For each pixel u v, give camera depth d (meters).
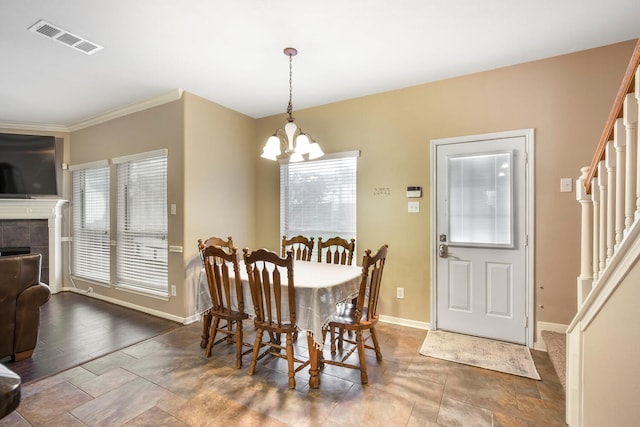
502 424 1.85
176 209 3.54
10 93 3.56
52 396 2.12
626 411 1.33
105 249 4.40
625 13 2.18
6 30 2.33
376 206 3.57
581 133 2.69
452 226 3.18
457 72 3.08
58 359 2.65
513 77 2.93
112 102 3.86
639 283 1.26
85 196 4.72
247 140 4.32
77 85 3.35
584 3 2.08
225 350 2.84
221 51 2.68
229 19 2.23
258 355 2.52
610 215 1.58
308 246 3.51
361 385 2.26
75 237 4.87
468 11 2.16
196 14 2.17
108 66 2.93
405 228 3.41
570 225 2.73
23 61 2.82
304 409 1.99
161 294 3.69
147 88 3.44
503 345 2.89
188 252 3.51
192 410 1.98
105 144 4.34
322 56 2.77
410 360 2.62
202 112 3.67
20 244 4.65
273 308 2.41
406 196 3.41
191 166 3.54
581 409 1.67
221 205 3.90
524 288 2.89
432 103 3.28
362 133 3.65
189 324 3.49
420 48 2.64
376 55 2.76
